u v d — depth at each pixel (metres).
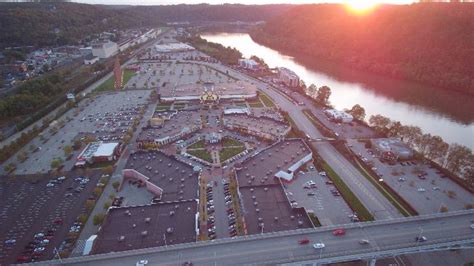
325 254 131.38
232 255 132.00
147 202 199.88
